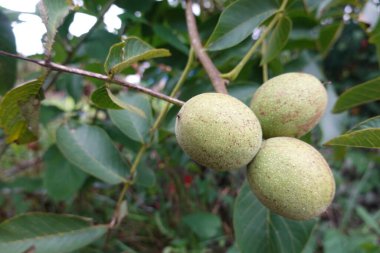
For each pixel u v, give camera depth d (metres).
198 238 0.31
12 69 0.18
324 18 0.27
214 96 0.15
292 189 0.15
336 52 0.63
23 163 0.40
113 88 0.26
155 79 0.29
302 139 0.20
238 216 0.20
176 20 0.26
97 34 0.23
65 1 0.15
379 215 0.41
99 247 0.25
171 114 0.23
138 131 0.21
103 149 0.21
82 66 0.23
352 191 0.49
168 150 0.31
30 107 0.16
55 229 0.19
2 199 0.29
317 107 0.17
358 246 0.34
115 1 0.20
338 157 0.25
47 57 0.14
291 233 0.20
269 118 0.17
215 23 0.24
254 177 0.16
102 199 0.33
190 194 0.34
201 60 0.19
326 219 0.44
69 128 0.21
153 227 0.32
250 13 0.20
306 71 0.29
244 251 0.19
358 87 0.19
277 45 0.22
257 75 0.26
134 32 0.27
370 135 0.14
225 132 0.14
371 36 0.23
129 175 0.21
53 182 0.25
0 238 0.18
